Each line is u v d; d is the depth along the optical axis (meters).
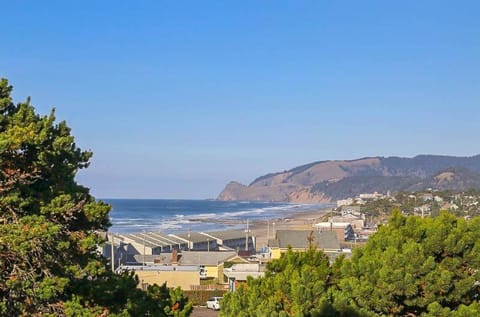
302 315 12.01
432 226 13.60
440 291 12.71
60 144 12.55
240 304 13.48
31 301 11.45
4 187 11.32
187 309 15.23
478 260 13.03
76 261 11.99
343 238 106.94
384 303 12.57
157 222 183.38
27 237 10.54
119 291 13.06
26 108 12.79
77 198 12.27
